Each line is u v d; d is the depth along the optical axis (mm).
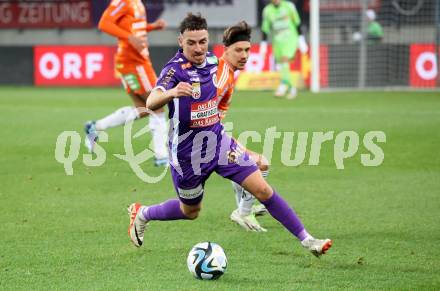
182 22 18688
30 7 77875
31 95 65250
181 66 18719
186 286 17672
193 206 19953
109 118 35656
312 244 18938
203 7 74625
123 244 21500
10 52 75000
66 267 19281
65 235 22500
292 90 62406
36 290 17453
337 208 25969
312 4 67438
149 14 75250
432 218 24516
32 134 42469
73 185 30078
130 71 34156
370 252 20625
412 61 69188
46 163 34531
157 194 28609
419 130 42688
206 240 21953
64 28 77562
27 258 20094
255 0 74125
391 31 70562
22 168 33375
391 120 46750
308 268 19156
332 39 71188
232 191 29078
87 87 72938
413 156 35562
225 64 19734
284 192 28578
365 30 69438
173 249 20984
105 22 33594
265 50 62406
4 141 40250
